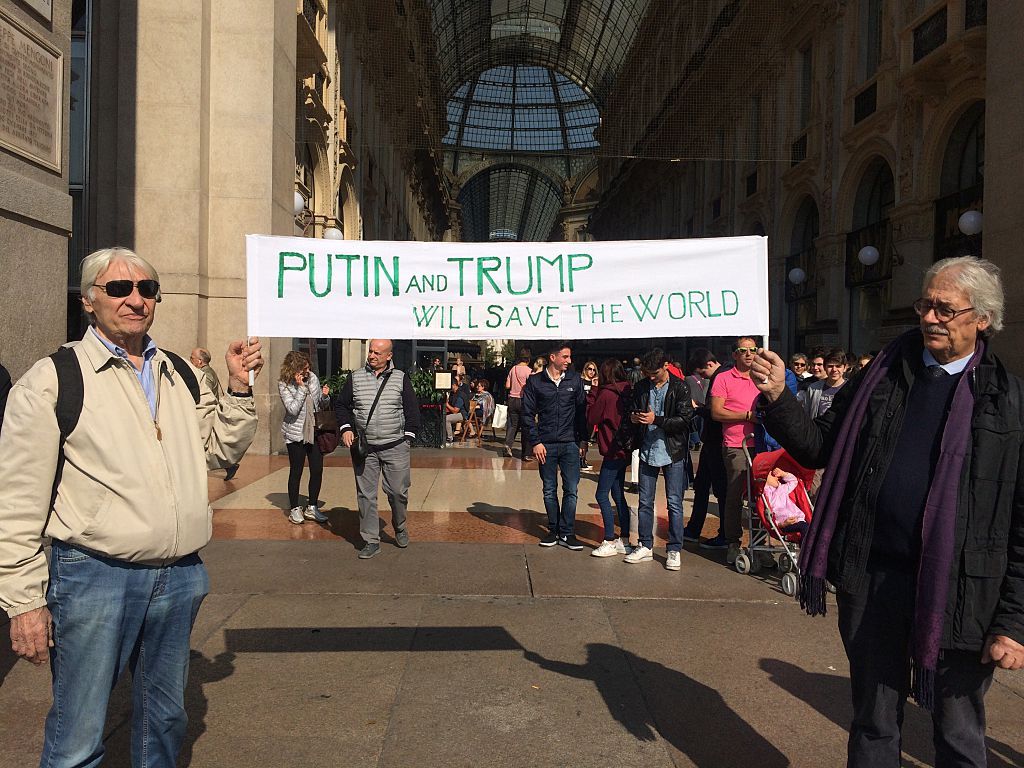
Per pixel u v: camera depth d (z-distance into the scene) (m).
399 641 4.25
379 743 3.10
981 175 13.77
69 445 2.13
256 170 12.02
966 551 2.07
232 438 2.59
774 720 3.35
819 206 19.73
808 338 20.06
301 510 7.43
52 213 5.42
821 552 2.34
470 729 3.23
